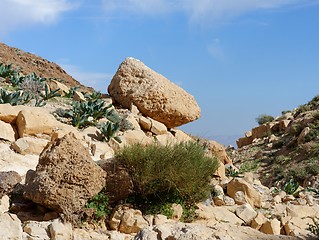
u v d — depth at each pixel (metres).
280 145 40.25
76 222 8.91
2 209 9.08
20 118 12.29
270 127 46.25
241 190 11.77
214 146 16.73
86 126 14.72
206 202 11.09
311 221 10.75
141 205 9.95
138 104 17.56
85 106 15.38
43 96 17.09
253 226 10.33
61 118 14.84
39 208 9.19
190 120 18.14
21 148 11.41
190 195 10.28
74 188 8.97
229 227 6.45
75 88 19.95
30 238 8.06
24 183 10.14
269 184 32.41
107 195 9.58
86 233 8.70
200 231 6.08
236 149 45.72
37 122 12.30
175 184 9.99
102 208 9.37
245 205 10.84
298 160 34.62
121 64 18.59
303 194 13.81
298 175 30.80
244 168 36.44
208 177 10.62
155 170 9.93
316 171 30.45
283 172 32.88
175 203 10.13
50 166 9.05
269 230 10.17
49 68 34.38
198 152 10.72
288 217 10.80
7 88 17.03
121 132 14.78
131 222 9.21
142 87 17.77
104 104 17.36
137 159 9.98
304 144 35.88
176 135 17.52
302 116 46.06
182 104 17.89
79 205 8.98
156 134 16.61
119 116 16.20
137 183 9.93
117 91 18.19
